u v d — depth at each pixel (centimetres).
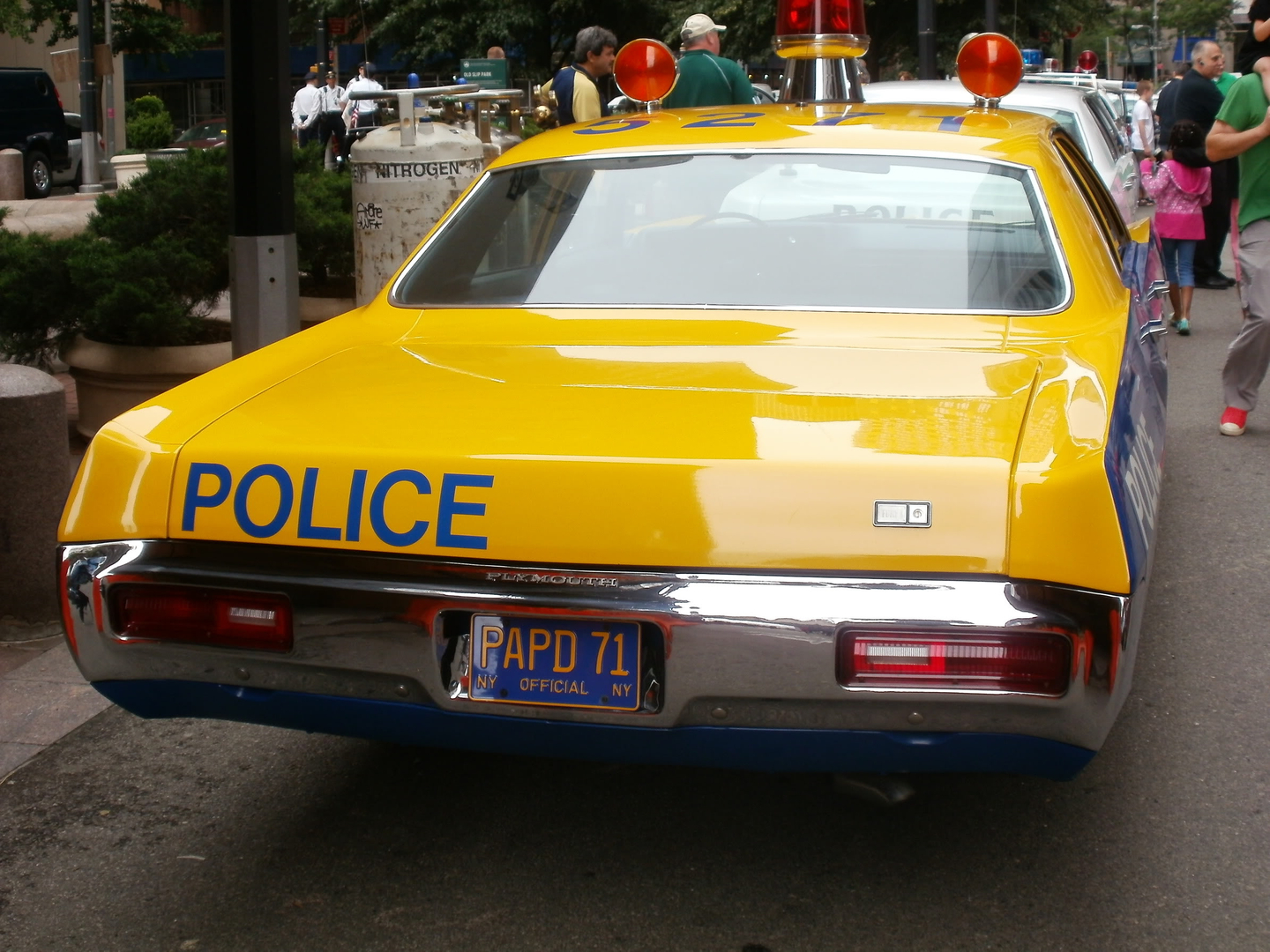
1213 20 5197
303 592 237
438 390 269
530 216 349
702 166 351
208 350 617
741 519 224
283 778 336
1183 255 992
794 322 305
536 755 241
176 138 2912
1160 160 1341
